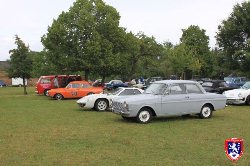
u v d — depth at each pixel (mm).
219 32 41062
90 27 35000
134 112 13211
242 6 39781
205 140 9781
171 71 54406
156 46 48250
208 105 14578
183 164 7250
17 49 37094
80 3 35750
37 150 8648
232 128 11914
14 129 11945
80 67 35281
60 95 26562
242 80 34781
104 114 16547
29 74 37594
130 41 37875
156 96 13562
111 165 7219
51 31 35125
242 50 38531
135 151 8453
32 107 20312
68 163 7410
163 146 9000
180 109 13875
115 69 36281
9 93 40375
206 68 58375
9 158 7875
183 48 51469
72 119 14656
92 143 9453
